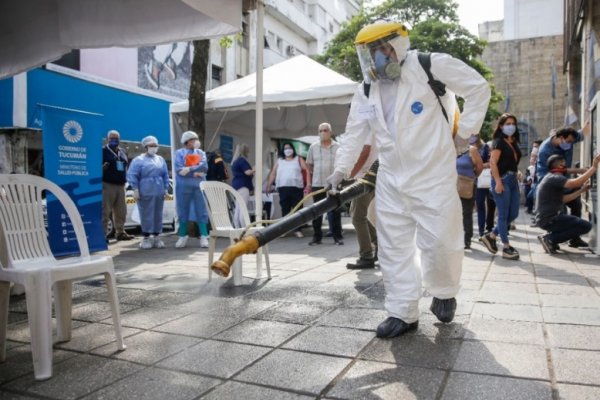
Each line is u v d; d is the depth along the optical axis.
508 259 5.88
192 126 9.48
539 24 34.06
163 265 5.97
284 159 9.09
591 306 3.60
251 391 2.26
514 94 29.12
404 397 2.16
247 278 4.96
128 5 5.04
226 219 5.07
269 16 28.72
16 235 2.78
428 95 2.89
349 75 23.78
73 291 4.45
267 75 9.67
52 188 2.94
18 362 2.71
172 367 2.58
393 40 2.84
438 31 22.00
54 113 6.12
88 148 6.45
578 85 14.77
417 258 3.06
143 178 7.63
